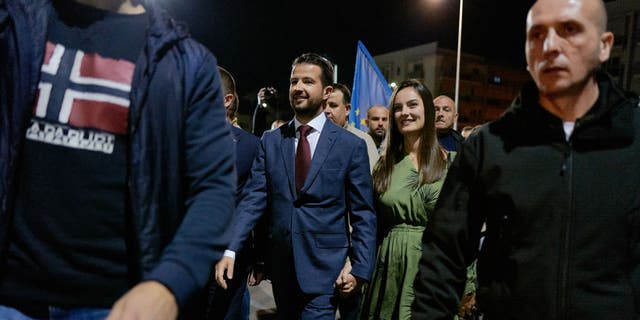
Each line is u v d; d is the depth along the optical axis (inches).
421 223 117.8
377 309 118.5
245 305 140.0
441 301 69.1
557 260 57.4
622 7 1294.3
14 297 41.8
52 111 41.8
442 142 215.9
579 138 57.9
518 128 62.4
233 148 46.6
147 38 43.4
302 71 123.3
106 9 45.1
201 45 46.2
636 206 55.8
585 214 56.7
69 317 42.2
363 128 272.7
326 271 117.4
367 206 121.1
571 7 57.4
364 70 275.0
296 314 120.7
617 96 57.7
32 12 42.1
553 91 58.9
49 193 41.6
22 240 41.7
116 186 42.5
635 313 55.0
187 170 44.3
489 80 2477.9
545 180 59.2
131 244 42.9
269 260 124.4
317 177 119.7
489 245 65.1
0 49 41.7
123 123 42.5
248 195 126.9
